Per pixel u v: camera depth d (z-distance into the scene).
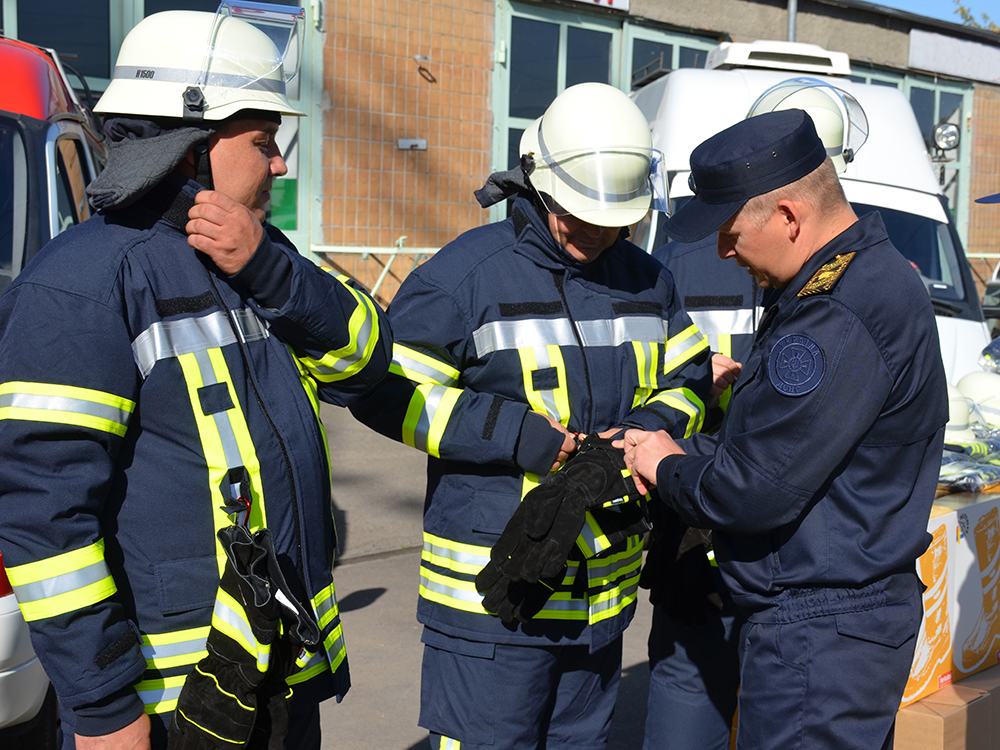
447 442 2.11
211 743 1.51
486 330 2.17
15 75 3.57
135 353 1.54
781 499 1.72
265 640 1.51
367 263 9.94
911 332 1.72
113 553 1.57
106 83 8.81
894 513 1.80
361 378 1.86
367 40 9.59
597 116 2.09
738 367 2.55
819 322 1.71
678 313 2.47
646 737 2.68
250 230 1.58
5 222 3.23
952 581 2.69
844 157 2.77
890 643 1.81
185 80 1.58
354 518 5.47
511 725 2.14
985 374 4.02
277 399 1.67
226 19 1.65
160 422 1.56
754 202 1.82
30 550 1.42
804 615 1.81
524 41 10.62
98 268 1.52
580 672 2.28
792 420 1.69
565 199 2.09
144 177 1.52
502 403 2.12
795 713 1.82
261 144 1.69
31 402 1.43
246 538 1.51
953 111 13.87
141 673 1.50
